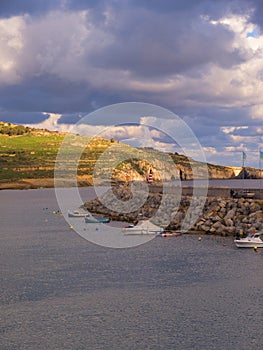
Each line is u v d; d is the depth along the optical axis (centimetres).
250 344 2934
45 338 3064
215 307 3578
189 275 4497
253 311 3475
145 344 2959
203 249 5694
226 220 6912
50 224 8950
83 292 4022
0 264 5153
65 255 5622
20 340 3041
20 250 6006
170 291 4000
